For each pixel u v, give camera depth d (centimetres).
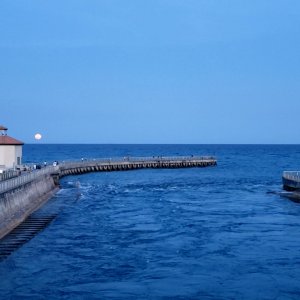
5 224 4378
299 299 3019
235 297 3044
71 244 4291
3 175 5281
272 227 5097
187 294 3088
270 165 17150
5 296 3023
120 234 4741
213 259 3844
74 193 7681
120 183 10112
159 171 13688
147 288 3186
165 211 6212
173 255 3962
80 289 3155
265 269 3591
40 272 3481
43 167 7656
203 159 15725
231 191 8681
